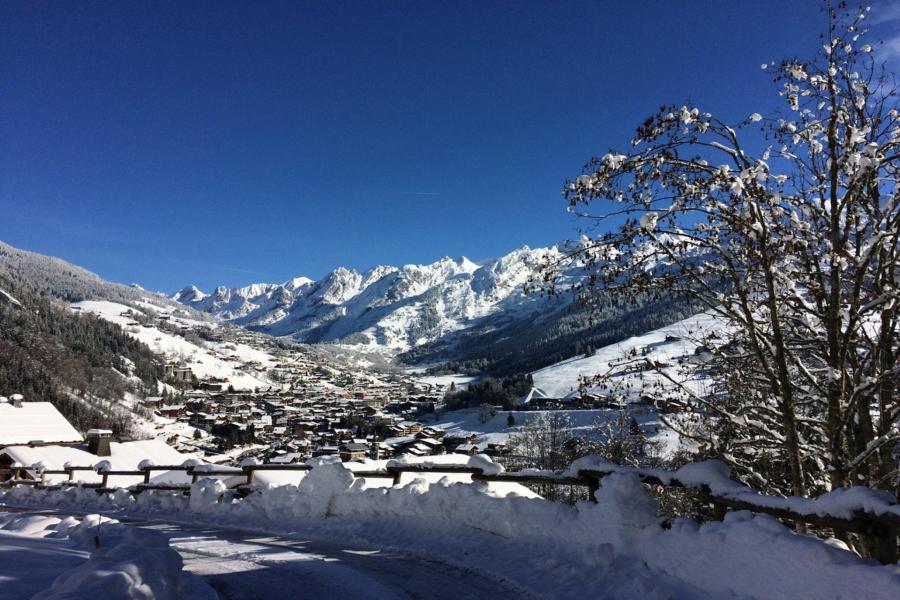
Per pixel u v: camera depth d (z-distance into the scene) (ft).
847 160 21.68
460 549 20.24
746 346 25.79
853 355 24.56
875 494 11.03
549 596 15.17
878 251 21.89
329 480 28.48
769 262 20.59
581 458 18.90
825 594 11.09
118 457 114.11
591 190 21.95
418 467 26.25
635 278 23.13
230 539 25.71
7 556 14.14
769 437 25.04
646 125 22.07
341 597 15.78
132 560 12.34
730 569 13.15
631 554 15.97
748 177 19.60
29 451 105.91
